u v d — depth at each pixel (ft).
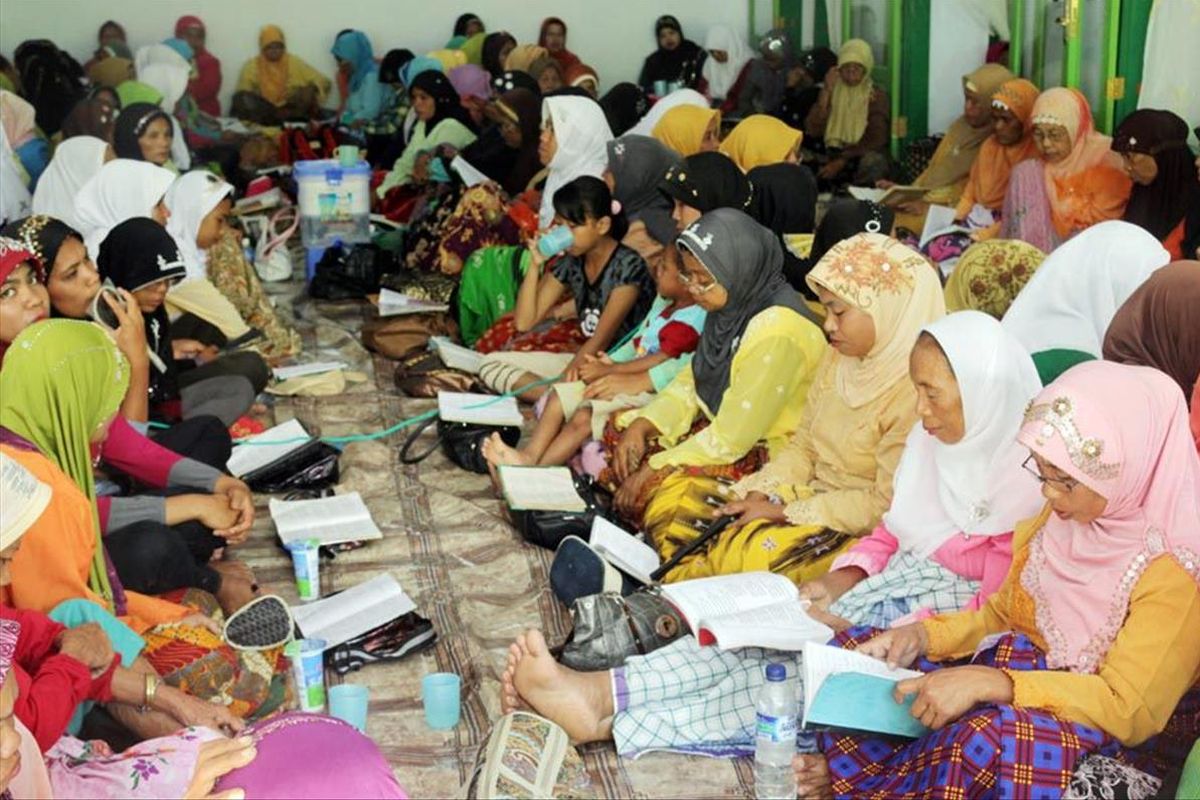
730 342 11.89
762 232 11.74
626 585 10.59
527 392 15.07
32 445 8.52
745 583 9.14
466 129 25.96
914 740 7.83
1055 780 7.20
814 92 29.91
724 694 8.82
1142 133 15.96
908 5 26.14
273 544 12.10
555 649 9.32
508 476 12.50
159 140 20.92
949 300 13.16
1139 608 7.39
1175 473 7.38
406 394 16.22
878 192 22.68
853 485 10.38
